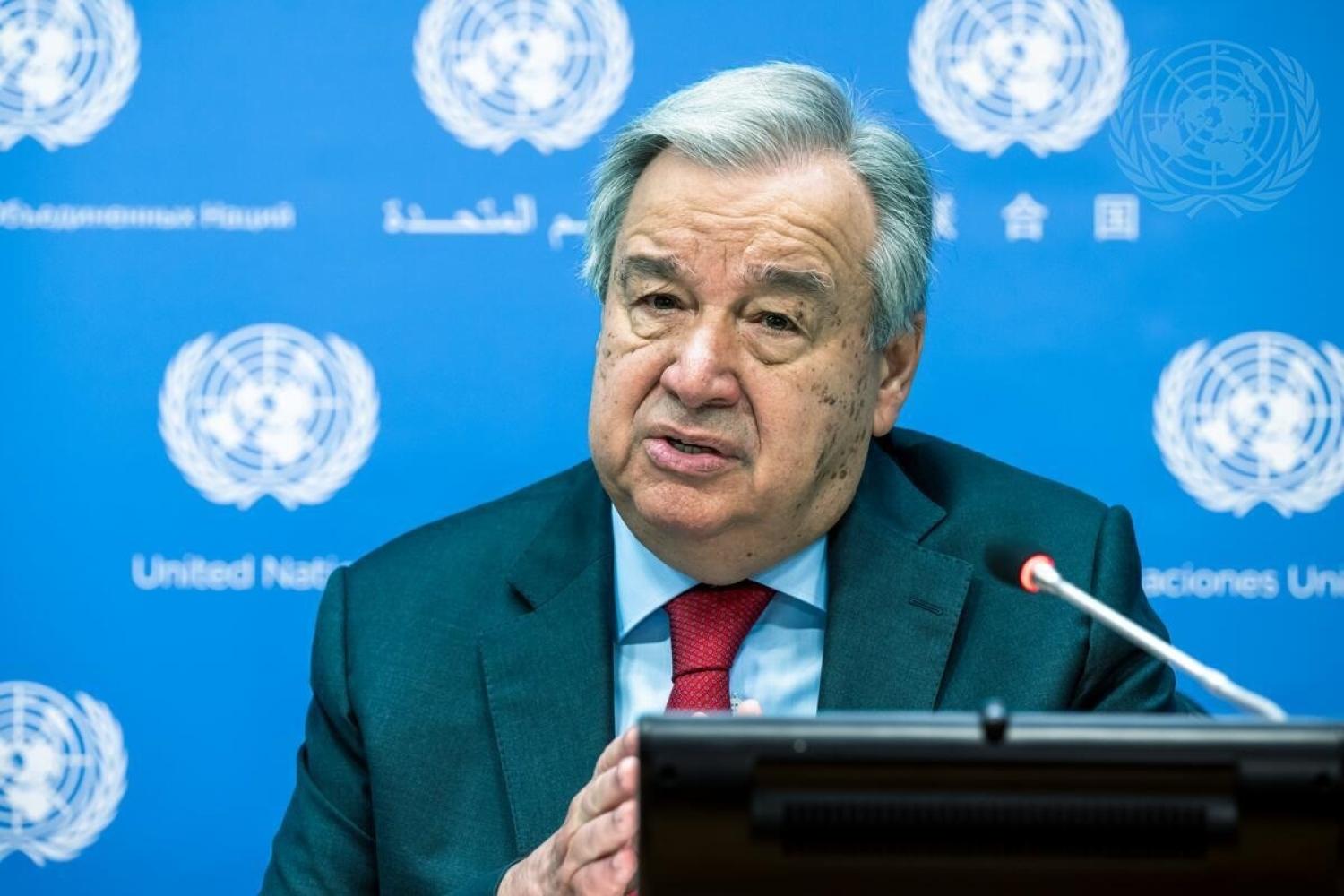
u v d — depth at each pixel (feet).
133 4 17.65
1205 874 6.80
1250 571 17.46
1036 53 17.52
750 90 11.94
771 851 6.91
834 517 12.53
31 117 17.63
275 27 17.67
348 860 12.70
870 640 12.44
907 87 17.53
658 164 11.96
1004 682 12.35
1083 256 17.48
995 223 17.53
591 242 12.75
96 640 17.63
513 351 17.70
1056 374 17.47
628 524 12.37
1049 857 6.83
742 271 11.55
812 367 11.76
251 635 17.70
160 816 17.63
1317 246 17.40
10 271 17.61
